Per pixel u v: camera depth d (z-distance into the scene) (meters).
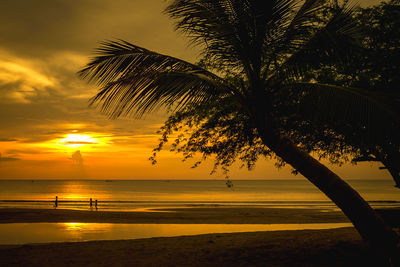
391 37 7.61
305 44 5.24
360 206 5.23
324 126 7.43
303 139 7.98
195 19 5.14
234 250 9.31
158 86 5.07
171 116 8.00
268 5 5.00
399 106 4.26
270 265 7.35
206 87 5.40
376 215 5.23
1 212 26.31
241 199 65.50
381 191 107.25
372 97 4.43
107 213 26.12
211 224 20.47
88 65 5.17
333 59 5.36
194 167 8.73
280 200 60.72
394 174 8.22
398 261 5.04
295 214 27.09
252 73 5.45
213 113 8.15
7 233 16.55
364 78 7.52
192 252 9.34
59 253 9.42
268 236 12.06
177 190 134.25
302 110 6.07
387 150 7.37
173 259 8.48
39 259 8.64
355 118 4.62
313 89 5.10
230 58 5.51
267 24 5.12
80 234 16.22
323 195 86.50
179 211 30.59
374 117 4.38
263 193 102.88
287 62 5.41
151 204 43.44
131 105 5.10
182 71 5.43
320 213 28.19
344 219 23.38
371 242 5.21
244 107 5.58
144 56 5.28
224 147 8.22
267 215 26.17
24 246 10.62
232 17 5.17
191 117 8.01
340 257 7.71
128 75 5.12
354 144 7.59
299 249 8.90
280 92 5.61
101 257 8.85
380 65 7.57
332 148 8.40
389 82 7.47
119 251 9.68
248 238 11.73
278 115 6.88
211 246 10.23
